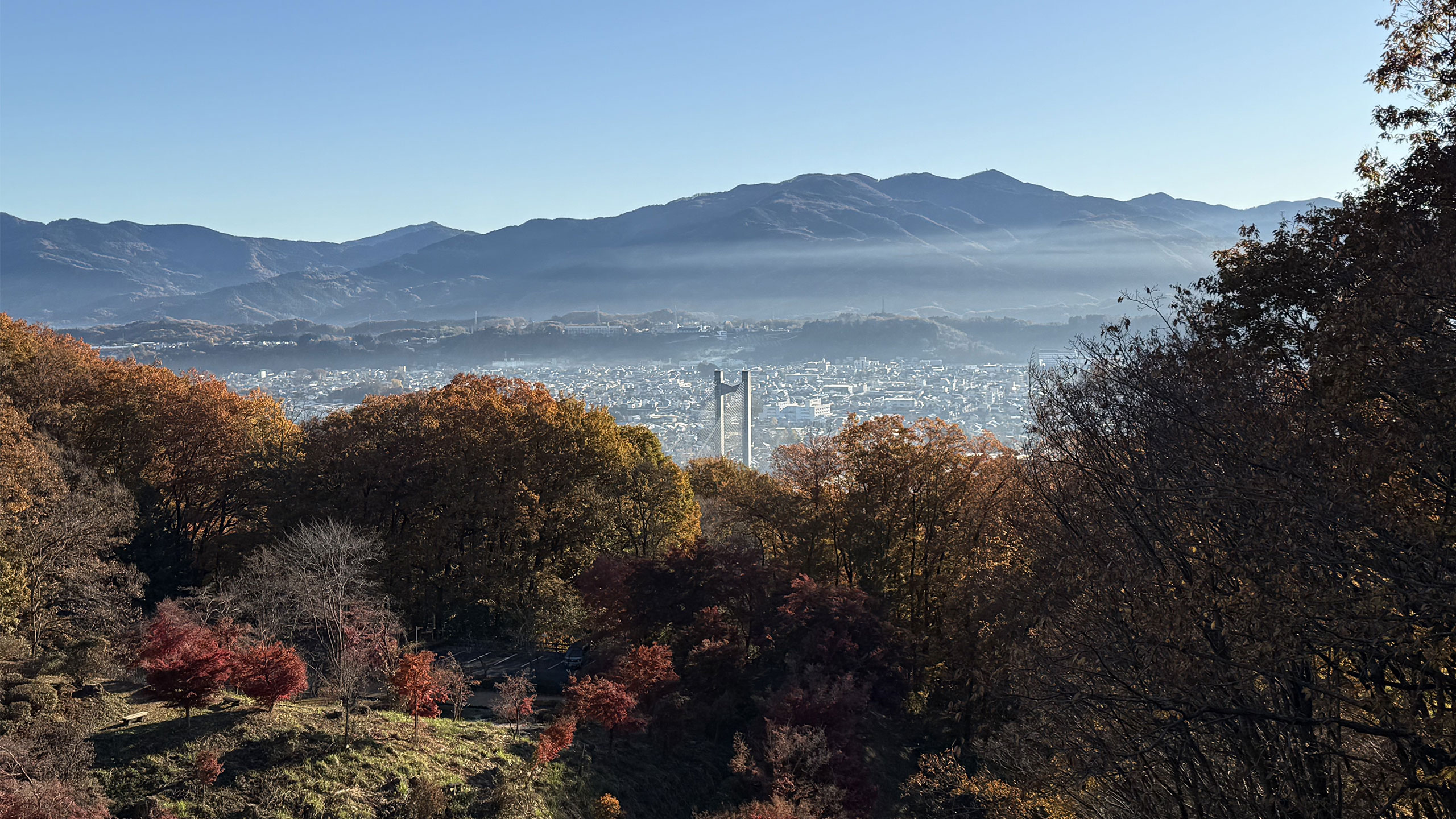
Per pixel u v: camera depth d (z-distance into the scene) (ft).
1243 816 56.24
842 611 123.34
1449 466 42.75
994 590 100.63
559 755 104.63
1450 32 50.37
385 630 123.65
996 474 125.29
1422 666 42.83
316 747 93.15
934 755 99.50
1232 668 50.24
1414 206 49.62
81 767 81.66
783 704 106.63
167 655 94.94
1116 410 60.54
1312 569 46.39
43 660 102.73
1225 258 62.64
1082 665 62.80
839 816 94.99
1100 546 62.08
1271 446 46.11
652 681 114.32
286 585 123.34
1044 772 69.00
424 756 97.25
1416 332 41.75
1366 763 52.03
